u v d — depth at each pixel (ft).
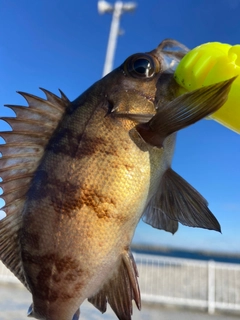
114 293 0.57
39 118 0.61
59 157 0.58
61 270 0.55
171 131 0.53
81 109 0.60
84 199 0.54
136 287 0.55
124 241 0.56
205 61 0.48
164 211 0.65
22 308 2.57
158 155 0.58
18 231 0.59
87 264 0.54
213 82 0.46
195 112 0.49
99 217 0.54
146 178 0.57
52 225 0.55
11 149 0.60
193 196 0.62
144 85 0.59
